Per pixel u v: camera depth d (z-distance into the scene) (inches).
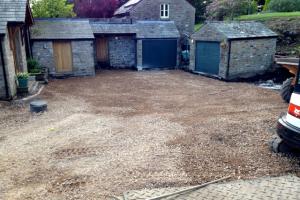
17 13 490.9
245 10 1147.9
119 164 249.3
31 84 577.9
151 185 215.0
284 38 810.2
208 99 498.0
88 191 208.7
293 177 223.5
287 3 1014.4
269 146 278.2
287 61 456.4
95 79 713.0
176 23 1030.4
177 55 920.9
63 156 268.5
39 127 352.5
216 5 1221.7
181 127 343.3
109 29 871.1
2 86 470.9
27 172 238.8
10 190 212.4
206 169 237.9
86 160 259.3
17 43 572.4
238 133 317.1
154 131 331.3
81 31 764.0
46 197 202.4
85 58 759.7
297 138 235.0
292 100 250.5
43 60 727.7
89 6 1378.0
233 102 472.4
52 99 496.7
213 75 737.0
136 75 780.0
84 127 350.3
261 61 735.7
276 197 195.0
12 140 311.0
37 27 739.4
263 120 362.3
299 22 819.4
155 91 571.5
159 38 883.4
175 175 228.8
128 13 1015.6
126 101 487.8
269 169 236.2
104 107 446.9
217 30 700.7
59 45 732.7
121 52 901.8
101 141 303.7
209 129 332.5
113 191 207.8
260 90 573.0
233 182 216.8
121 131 333.7
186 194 201.3
